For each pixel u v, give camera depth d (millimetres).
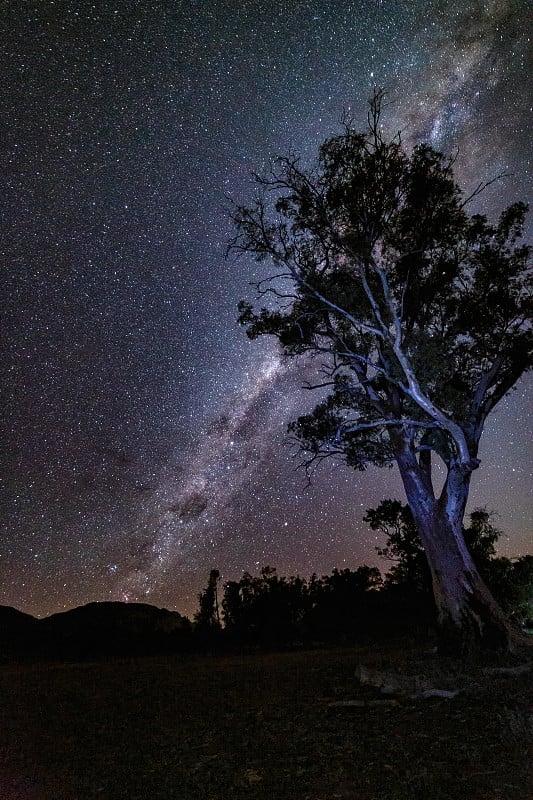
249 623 42625
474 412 20609
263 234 21422
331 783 7520
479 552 32438
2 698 17734
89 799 7605
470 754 8086
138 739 10984
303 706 13086
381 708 12164
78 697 17234
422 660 18141
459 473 19750
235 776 8094
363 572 45094
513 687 12680
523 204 22000
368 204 20828
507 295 22000
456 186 21281
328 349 21406
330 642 37625
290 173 21141
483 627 18281
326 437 23312
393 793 6840
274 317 22359
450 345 21953
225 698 15172
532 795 6426
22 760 9969
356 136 20688
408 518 34469
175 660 31172
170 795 7516
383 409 21625
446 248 22344
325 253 21750
